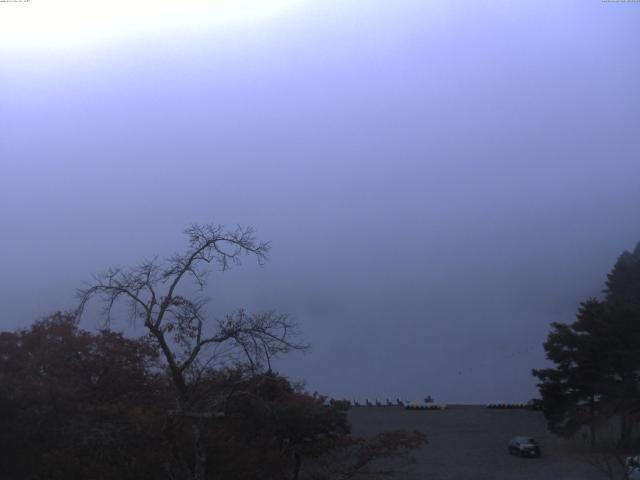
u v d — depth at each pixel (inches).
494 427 2763.3
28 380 888.3
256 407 878.4
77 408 845.2
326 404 1211.9
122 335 1111.0
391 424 2812.5
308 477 1077.1
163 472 761.0
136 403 944.3
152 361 1075.9
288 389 1110.4
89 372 1056.2
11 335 1083.3
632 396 1996.8
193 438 778.8
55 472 741.3
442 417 3095.5
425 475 1836.9
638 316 2156.7
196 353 743.7
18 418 823.1
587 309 2260.1
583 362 2175.2
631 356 2098.9
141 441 768.3
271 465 964.6
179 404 750.5
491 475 1829.5
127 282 741.3
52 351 1058.7
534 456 2078.0
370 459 1061.1
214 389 787.4
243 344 761.6
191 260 751.7
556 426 2246.6
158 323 735.7
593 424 1572.3
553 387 2234.3
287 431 1040.2
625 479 1116.5
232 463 842.2
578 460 1827.0
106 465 747.4
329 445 1061.8
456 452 2188.7
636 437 1461.6
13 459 807.1
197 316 750.5
